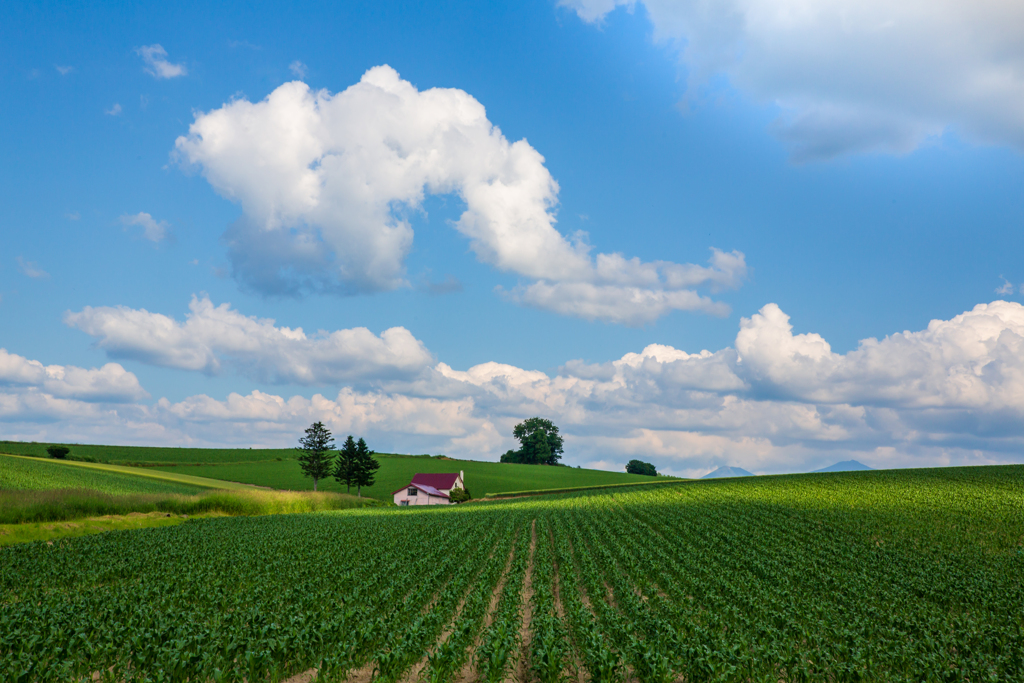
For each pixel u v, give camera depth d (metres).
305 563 27.88
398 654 13.80
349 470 122.50
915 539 41.09
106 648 13.35
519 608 20.73
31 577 23.25
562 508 70.88
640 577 26.55
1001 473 84.50
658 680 13.74
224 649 13.80
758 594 23.38
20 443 133.25
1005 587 26.52
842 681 14.32
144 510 52.72
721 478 116.62
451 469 154.62
